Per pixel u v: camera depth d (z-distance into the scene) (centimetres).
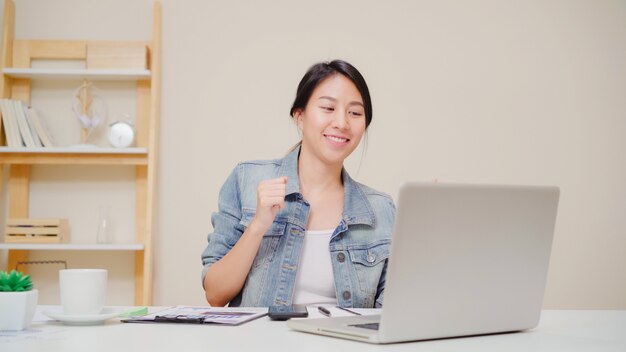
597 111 356
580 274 351
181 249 337
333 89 175
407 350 88
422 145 347
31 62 340
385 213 179
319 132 175
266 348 86
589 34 358
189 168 340
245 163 186
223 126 343
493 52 354
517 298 104
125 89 341
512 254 102
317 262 170
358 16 350
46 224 316
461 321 98
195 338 95
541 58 355
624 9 360
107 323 112
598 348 91
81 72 323
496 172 349
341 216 176
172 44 344
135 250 335
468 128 350
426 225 91
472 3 354
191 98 343
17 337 95
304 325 101
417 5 353
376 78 349
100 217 323
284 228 170
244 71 346
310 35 348
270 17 348
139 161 326
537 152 352
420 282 92
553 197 104
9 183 333
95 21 344
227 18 347
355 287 168
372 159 345
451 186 92
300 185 179
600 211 353
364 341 93
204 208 339
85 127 324
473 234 96
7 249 326
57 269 333
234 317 117
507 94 353
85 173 338
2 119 324
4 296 102
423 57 351
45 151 316
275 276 167
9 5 334
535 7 357
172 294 336
